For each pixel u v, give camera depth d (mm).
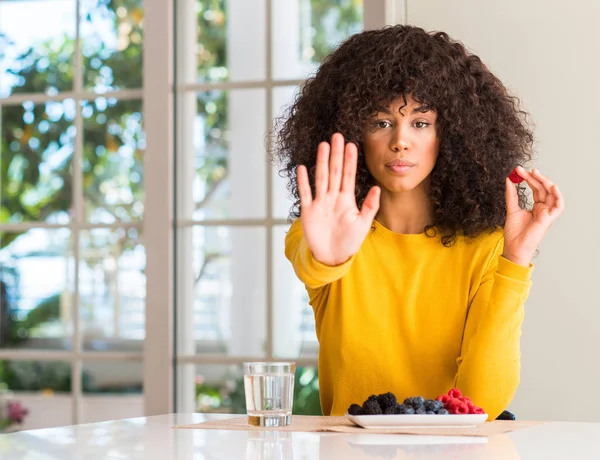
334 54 1708
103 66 3928
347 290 1569
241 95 3941
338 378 1560
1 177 3869
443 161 1617
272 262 3021
